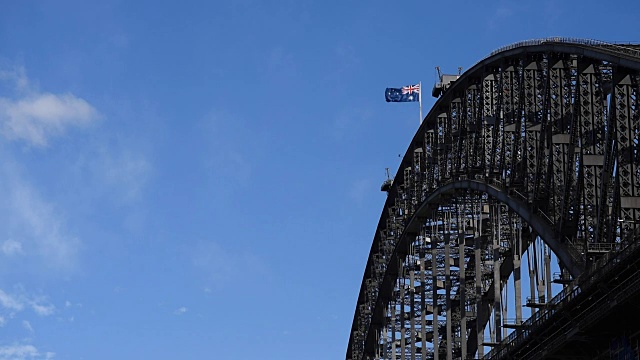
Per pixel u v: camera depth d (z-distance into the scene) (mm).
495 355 95375
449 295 119188
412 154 133000
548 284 94500
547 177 93125
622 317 76438
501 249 114938
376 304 147625
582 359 84750
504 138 103312
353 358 164875
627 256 72938
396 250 136250
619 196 82562
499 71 108625
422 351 128875
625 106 85062
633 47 87500
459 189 114188
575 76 95438
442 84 126312
